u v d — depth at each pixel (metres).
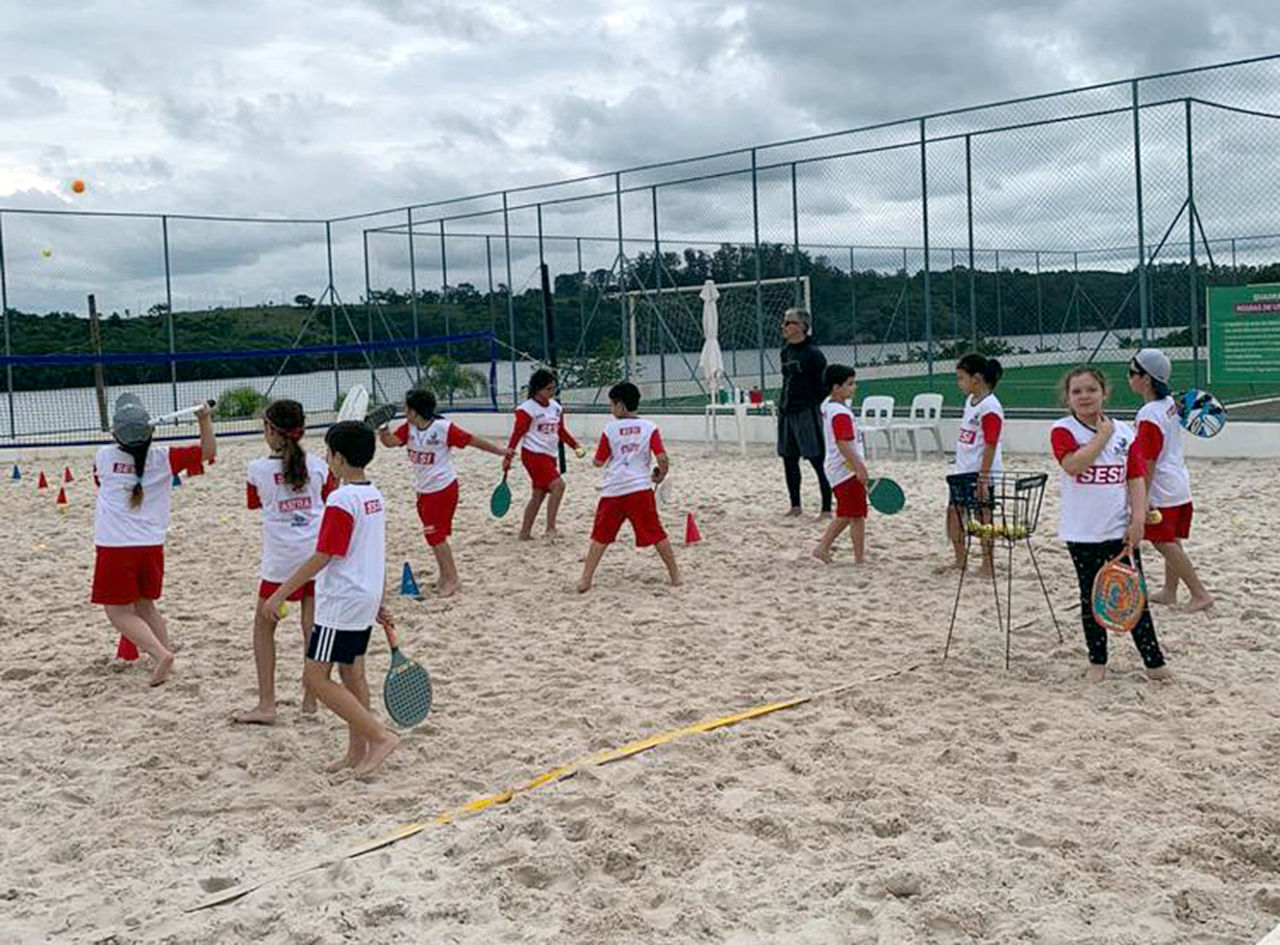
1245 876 4.20
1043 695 6.21
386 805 5.14
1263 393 18.28
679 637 7.61
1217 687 6.23
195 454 7.18
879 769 5.25
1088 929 3.83
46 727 6.32
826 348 21.64
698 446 18.33
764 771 5.31
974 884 4.15
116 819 5.11
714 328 17.47
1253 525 10.08
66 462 19.58
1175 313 19.88
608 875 4.42
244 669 7.26
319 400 24.33
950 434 16.20
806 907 4.06
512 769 5.49
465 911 4.12
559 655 7.36
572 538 11.05
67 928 4.15
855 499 9.39
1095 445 6.16
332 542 5.28
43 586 9.82
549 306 14.02
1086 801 4.83
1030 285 24.94
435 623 8.24
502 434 21.47
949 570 9.02
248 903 4.25
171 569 10.29
